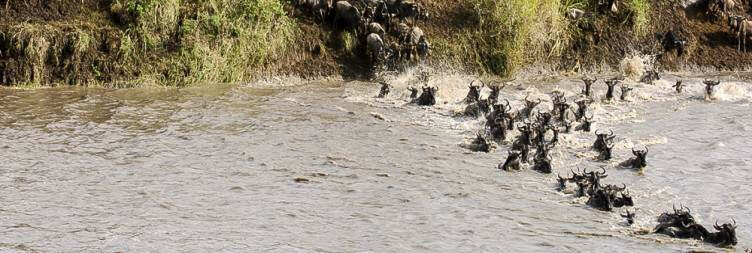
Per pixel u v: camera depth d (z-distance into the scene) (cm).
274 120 10531
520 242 7256
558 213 7919
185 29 12369
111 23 12306
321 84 12444
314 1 13138
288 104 11262
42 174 8538
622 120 10938
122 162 8956
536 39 13362
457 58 13088
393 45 12900
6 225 7356
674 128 10594
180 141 9656
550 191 8475
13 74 11719
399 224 7588
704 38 14138
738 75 13550
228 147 9494
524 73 13238
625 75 13312
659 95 12175
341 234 7344
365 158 9300
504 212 7912
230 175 8681
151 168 8806
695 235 7344
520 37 13125
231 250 6975
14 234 7194
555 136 9894
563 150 9731
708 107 11569
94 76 11906
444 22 13462
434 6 13638
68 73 11850
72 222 7462
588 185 8325
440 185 8550
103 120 10325
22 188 8169
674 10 14312
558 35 13500
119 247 7000
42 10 12238
